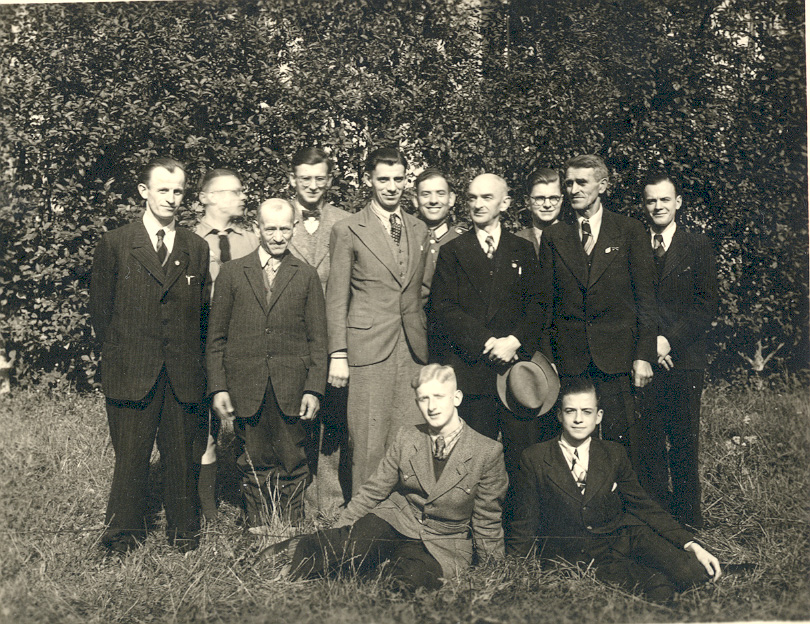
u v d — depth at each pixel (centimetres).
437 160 420
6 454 416
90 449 432
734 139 400
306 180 375
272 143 436
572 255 346
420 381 320
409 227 362
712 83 402
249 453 347
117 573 327
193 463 351
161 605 308
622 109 404
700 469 395
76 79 461
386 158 354
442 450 325
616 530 327
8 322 501
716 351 415
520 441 347
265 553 329
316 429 383
